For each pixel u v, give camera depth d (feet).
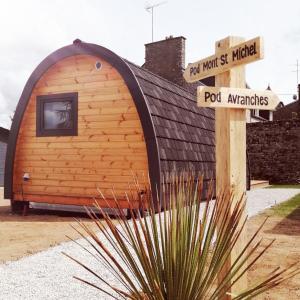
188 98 44.47
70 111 34.09
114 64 31.58
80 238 22.61
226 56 11.50
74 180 33.32
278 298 12.89
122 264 16.89
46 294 13.44
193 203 7.56
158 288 6.84
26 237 23.18
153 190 29.07
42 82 35.32
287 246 20.08
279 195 48.70
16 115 35.65
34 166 35.06
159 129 30.99
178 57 66.90
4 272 16.05
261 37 10.19
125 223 7.52
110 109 32.22
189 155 35.55
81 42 32.89
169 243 7.13
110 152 31.91
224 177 11.35
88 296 13.17
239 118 11.44
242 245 10.61
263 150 82.28
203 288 7.34
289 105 125.90
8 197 35.09
